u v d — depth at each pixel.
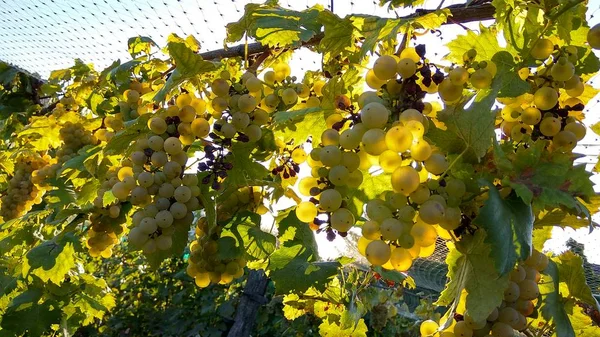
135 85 0.58
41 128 0.66
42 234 0.71
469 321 0.28
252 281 0.97
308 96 0.42
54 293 0.71
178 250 0.39
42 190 0.71
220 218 0.43
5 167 0.76
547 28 0.30
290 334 1.34
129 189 0.39
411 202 0.26
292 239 0.43
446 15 0.36
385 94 0.29
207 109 0.41
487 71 0.28
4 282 0.76
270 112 0.41
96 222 0.50
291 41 0.41
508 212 0.24
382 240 0.26
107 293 0.89
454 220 0.26
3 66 0.88
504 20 0.31
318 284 0.40
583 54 0.30
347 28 0.39
